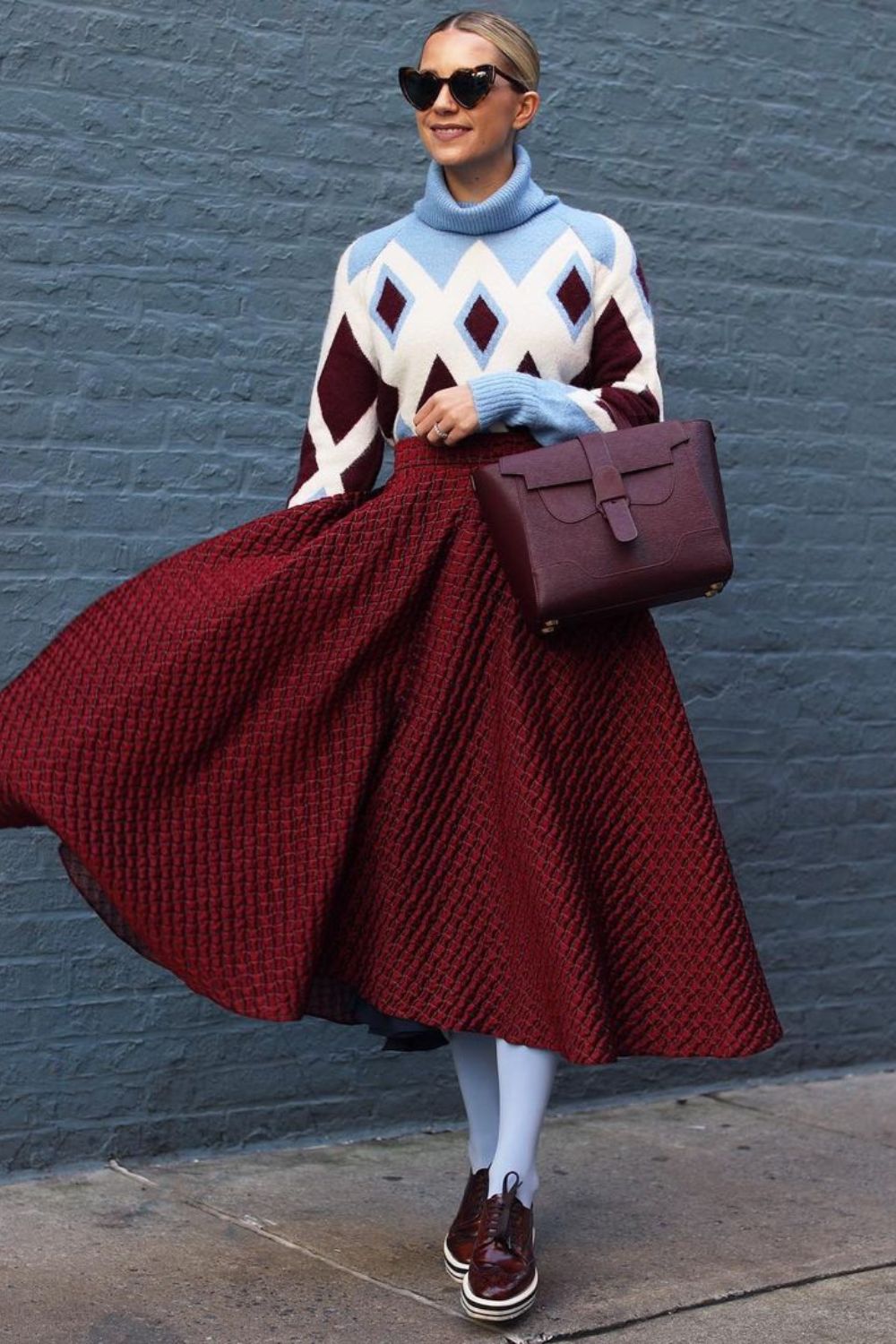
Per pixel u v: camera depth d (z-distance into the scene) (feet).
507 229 7.87
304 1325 7.63
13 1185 9.62
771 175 12.04
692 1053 7.72
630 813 7.77
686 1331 7.72
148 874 7.56
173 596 7.75
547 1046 7.57
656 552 7.30
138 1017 10.12
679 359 11.78
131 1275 8.20
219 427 10.32
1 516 9.75
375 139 10.70
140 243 10.07
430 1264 8.46
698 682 11.89
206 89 10.21
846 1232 9.07
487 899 7.75
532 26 11.19
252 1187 9.68
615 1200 9.53
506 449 7.72
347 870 7.95
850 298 12.37
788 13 12.06
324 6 10.53
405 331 7.80
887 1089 12.16
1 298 9.72
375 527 7.72
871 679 12.54
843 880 12.47
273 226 10.43
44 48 9.77
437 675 7.71
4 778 7.57
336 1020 8.40
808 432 12.25
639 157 11.58
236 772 7.66
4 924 9.77
